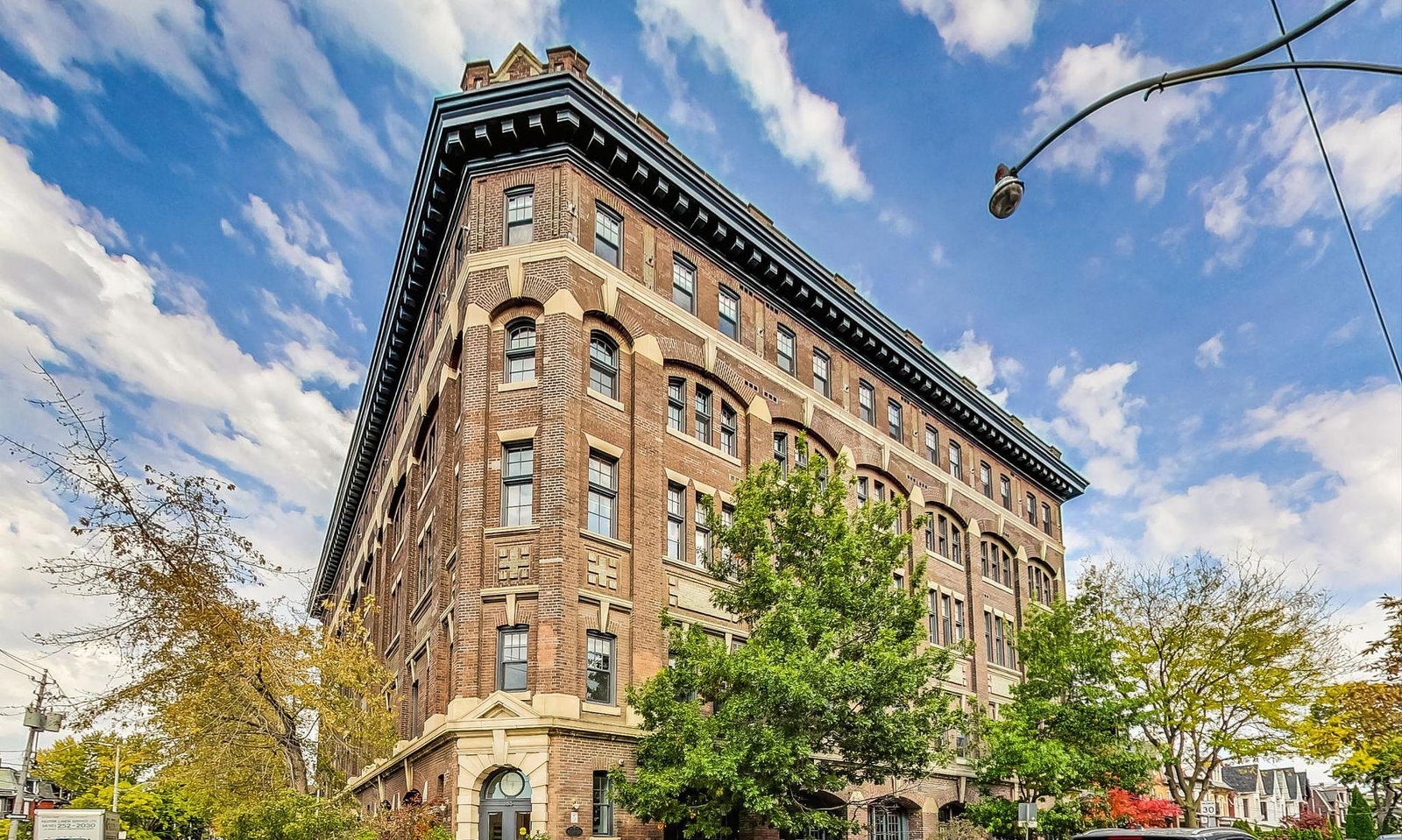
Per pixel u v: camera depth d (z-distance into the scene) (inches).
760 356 1368.1
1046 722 1357.0
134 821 2017.7
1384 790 2169.0
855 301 1520.7
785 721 898.1
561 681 991.0
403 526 1578.5
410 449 1494.8
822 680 878.4
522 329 1141.7
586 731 995.9
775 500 1047.0
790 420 1393.9
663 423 1184.2
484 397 1099.9
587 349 1125.1
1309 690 1430.9
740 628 1215.6
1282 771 4318.4
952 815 1542.8
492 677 1016.9
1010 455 1990.7
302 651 1071.6
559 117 1132.5
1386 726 1418.6
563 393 1072.8
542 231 1139.9
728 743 896.3
